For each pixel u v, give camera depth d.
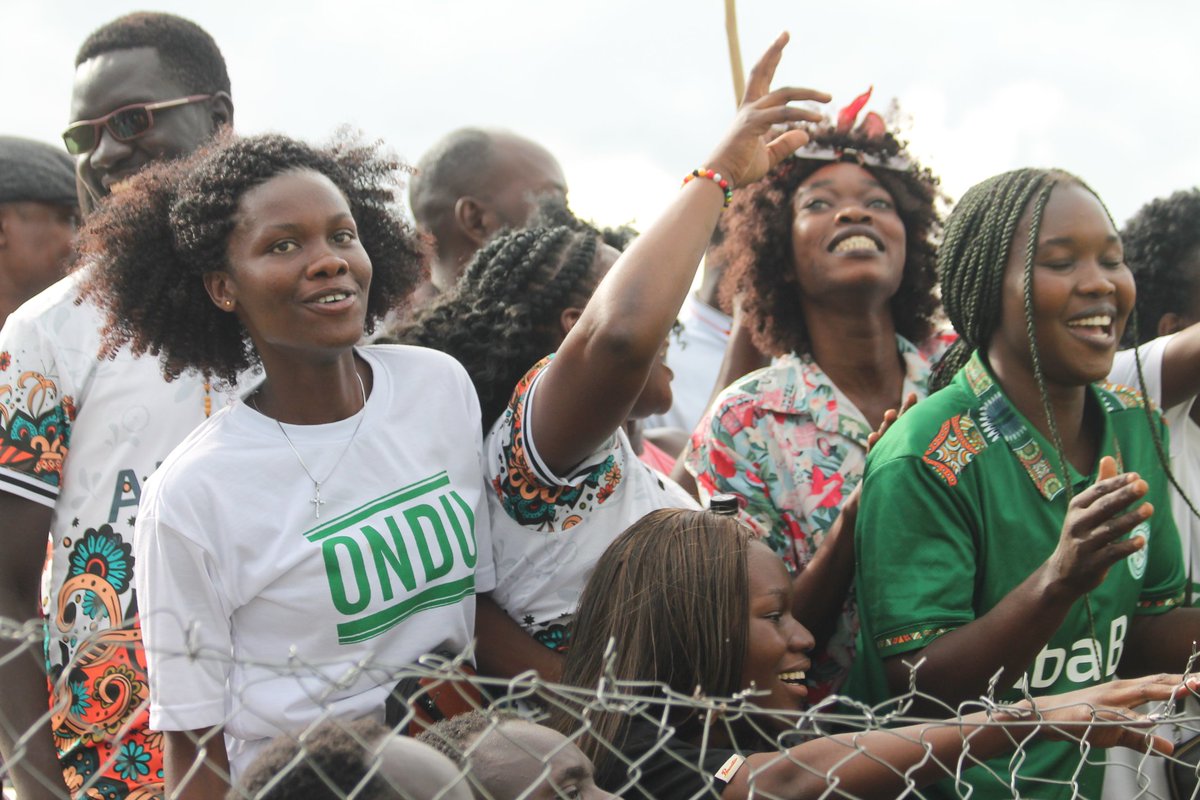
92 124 3.77
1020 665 2.79
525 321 3.38
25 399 3.17
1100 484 2.66
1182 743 3.18
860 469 3.59
